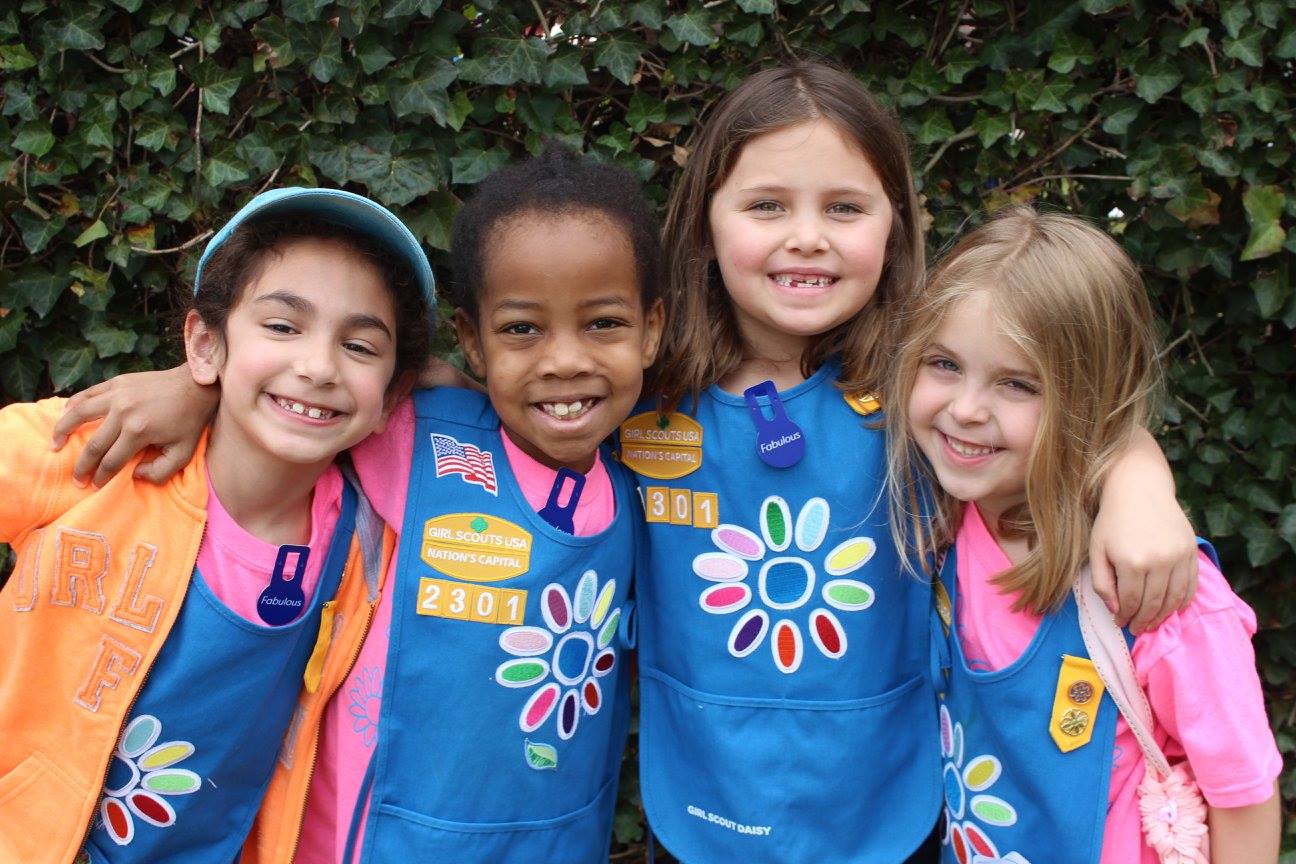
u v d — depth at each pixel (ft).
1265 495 7.05
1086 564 4.75
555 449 4.96
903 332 5.16
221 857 5.01
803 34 6.64
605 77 6.85
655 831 5.50
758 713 5.30
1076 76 6.80
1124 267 4.86
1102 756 4.69
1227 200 6.82
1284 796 7.41
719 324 5.57
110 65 6.50
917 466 5.27
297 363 4.49
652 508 5.47
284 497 4.85
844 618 5.25
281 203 4.64
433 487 5.03
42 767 4.73
